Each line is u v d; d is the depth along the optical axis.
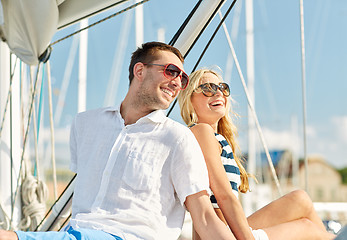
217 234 1.85
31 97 4.21
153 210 1.92
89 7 3.32
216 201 2.29
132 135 2.03
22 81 4.45
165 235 1.94
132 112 2.12
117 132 2.09
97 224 1.89
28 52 3.79
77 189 2.07
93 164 2.06
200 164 1.97
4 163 4.21
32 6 3.50
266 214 2.45
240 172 2.70
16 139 4.33
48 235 1.68
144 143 2.00
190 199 1.93
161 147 1.99
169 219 1.98
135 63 2.16
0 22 4.10
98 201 1.96
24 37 3.72
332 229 3.17
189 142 1.99
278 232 2.29
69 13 3.46
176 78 2.11
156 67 2.10
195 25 2.88
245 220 2.13
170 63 2.09
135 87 2.13
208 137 2.28
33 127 4.28
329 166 39.16
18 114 4.39
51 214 3.55
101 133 2.12
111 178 1.97
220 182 2.19
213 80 2.63
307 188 3.70
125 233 1.87
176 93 2.14
